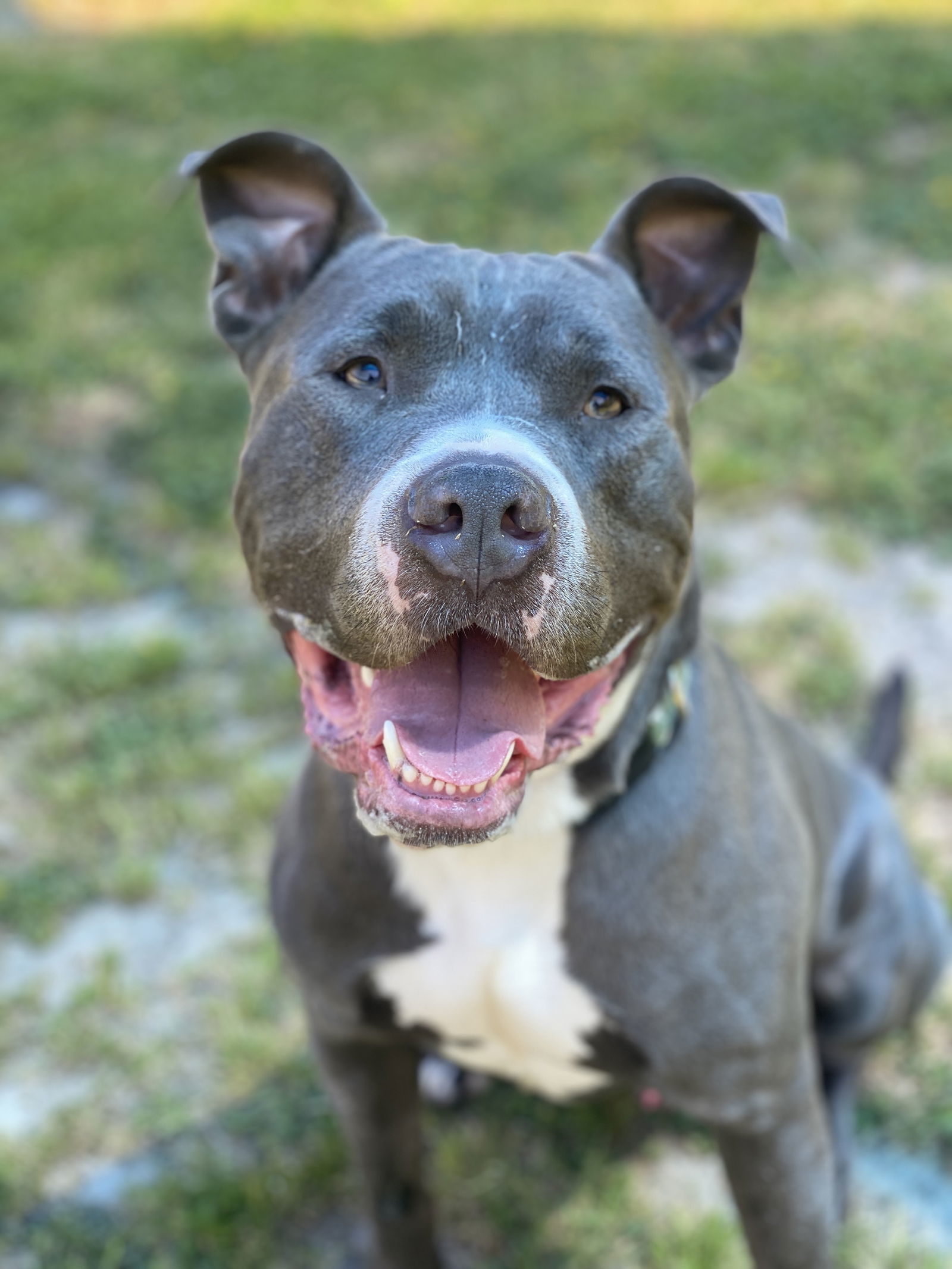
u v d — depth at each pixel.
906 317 1.82
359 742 0.61
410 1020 0.72
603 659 0.60
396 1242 0.78
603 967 0.68
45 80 2.99
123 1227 0.84
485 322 0.62
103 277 2.01
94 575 1.36
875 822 0.89
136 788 1.12
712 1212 0.84
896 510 1.44
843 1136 0.87
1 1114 0.89
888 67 2.72
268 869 0.76
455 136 2.56
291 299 0.70
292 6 3.74
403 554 0.55
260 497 0.63
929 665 1.24
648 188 0.68
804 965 0.72
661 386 0.65
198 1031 0.94
